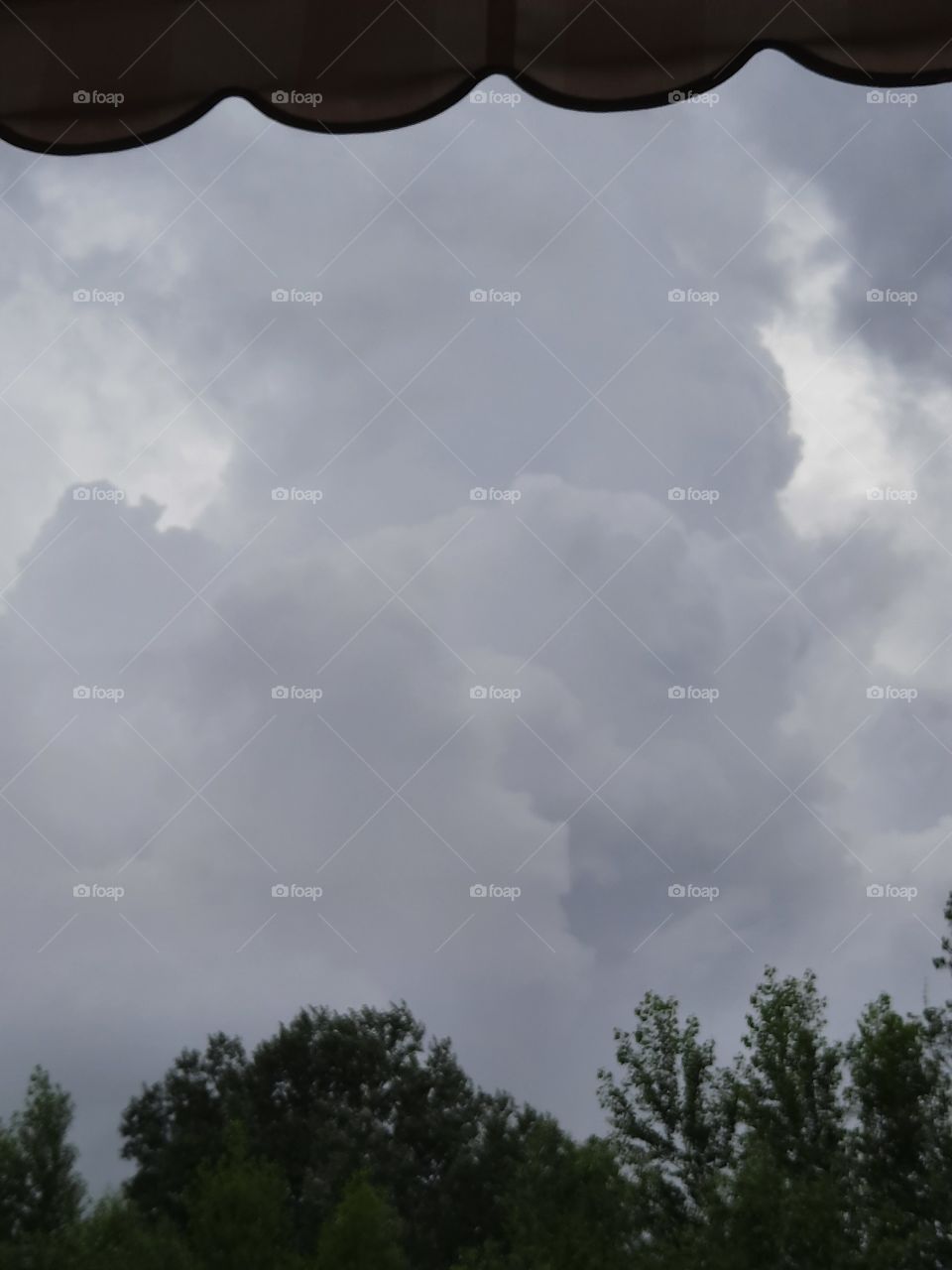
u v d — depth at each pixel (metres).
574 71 2.98
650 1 3.00
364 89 3.06
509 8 3.04
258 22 3.14
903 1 2.91
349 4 3.11
